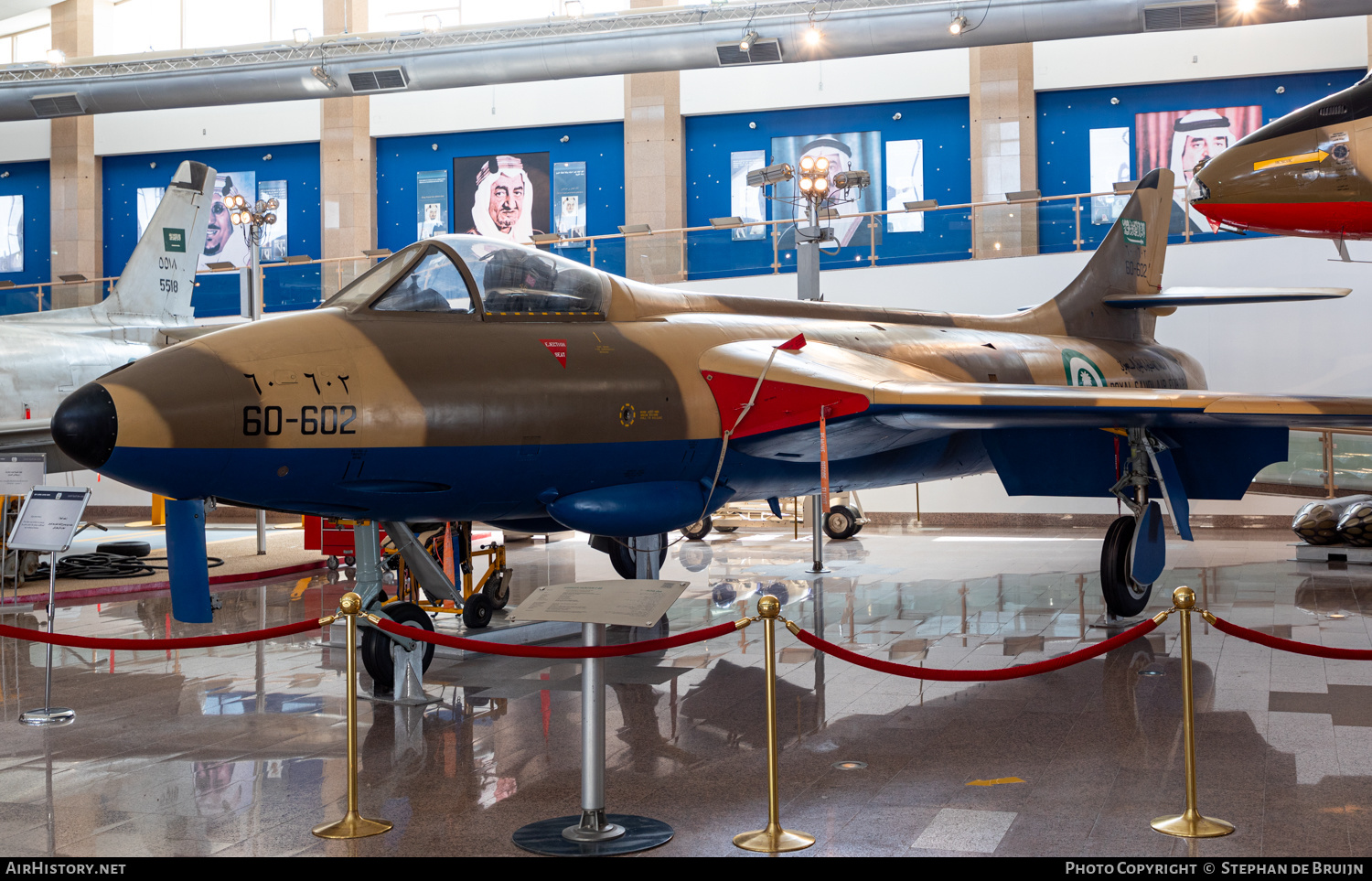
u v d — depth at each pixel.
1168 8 15.89
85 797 4.52
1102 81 19.89
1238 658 7.02
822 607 9.46
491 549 9.35
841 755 5.04
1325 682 6.33
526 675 6.96
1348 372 16.11
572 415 6.39
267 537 16.77
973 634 8.04
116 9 24.47
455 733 5.54
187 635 8.49
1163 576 10.98
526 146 22.75
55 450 12.45
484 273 6.55
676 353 7.09
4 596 10.28
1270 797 4.31
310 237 23.72
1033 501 17.67
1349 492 15.66
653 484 7.02
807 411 6.77
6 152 24.39
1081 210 17.45
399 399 5.81
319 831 4.07
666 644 4.05
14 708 6.12
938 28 16.81
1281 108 19.44
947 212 18.00
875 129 21.27
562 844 3.91
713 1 18.09
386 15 23.14
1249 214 9.44
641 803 4.39
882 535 16.53
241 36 23.92
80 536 17.48
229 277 20.81
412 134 22.89
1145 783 4.52
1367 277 15.96
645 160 21.55
